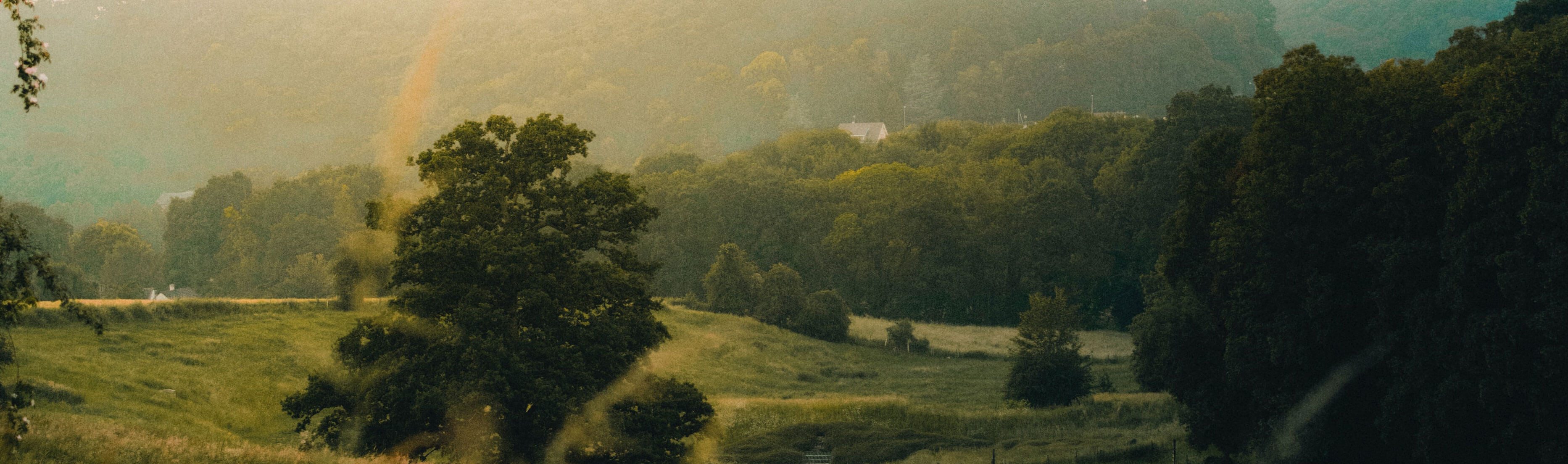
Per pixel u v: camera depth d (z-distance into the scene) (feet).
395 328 76.64
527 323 76.64
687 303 328.90
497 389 69.31
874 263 416.87
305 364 148.56
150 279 491.72
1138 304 380.99
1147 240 344.90
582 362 74.49
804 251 435.94
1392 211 78.23
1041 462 108.99
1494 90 70.90
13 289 30.94
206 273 504.43
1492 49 110.01
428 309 74.74
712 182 459.32
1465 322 69.77
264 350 152.15
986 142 554.05
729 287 309.83
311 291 403.95
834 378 233.96
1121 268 393.29
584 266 79.61
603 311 82.28
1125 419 150.71
